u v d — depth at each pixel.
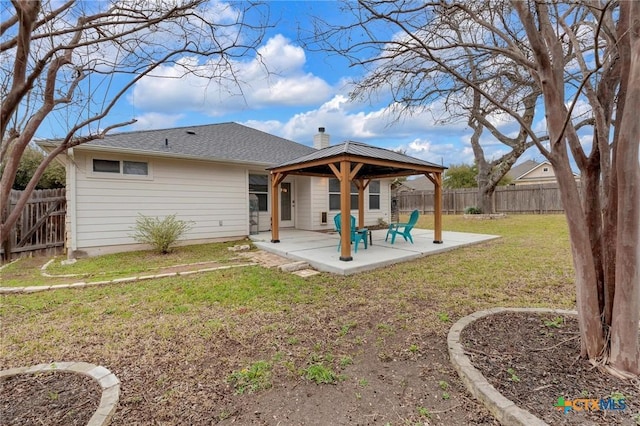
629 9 2.03
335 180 12.62
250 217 10.91
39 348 2.96
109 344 3.02
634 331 2.19
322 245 8.09
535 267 5.60
